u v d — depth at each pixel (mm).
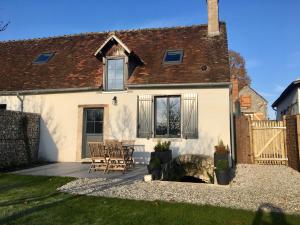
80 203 6574
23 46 18938
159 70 14055
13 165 12406
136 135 13453
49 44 18516
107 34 18188
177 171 12125
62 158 14172
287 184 9180
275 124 14008
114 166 11039
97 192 7543
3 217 5633
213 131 12711
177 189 8023
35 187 8234
